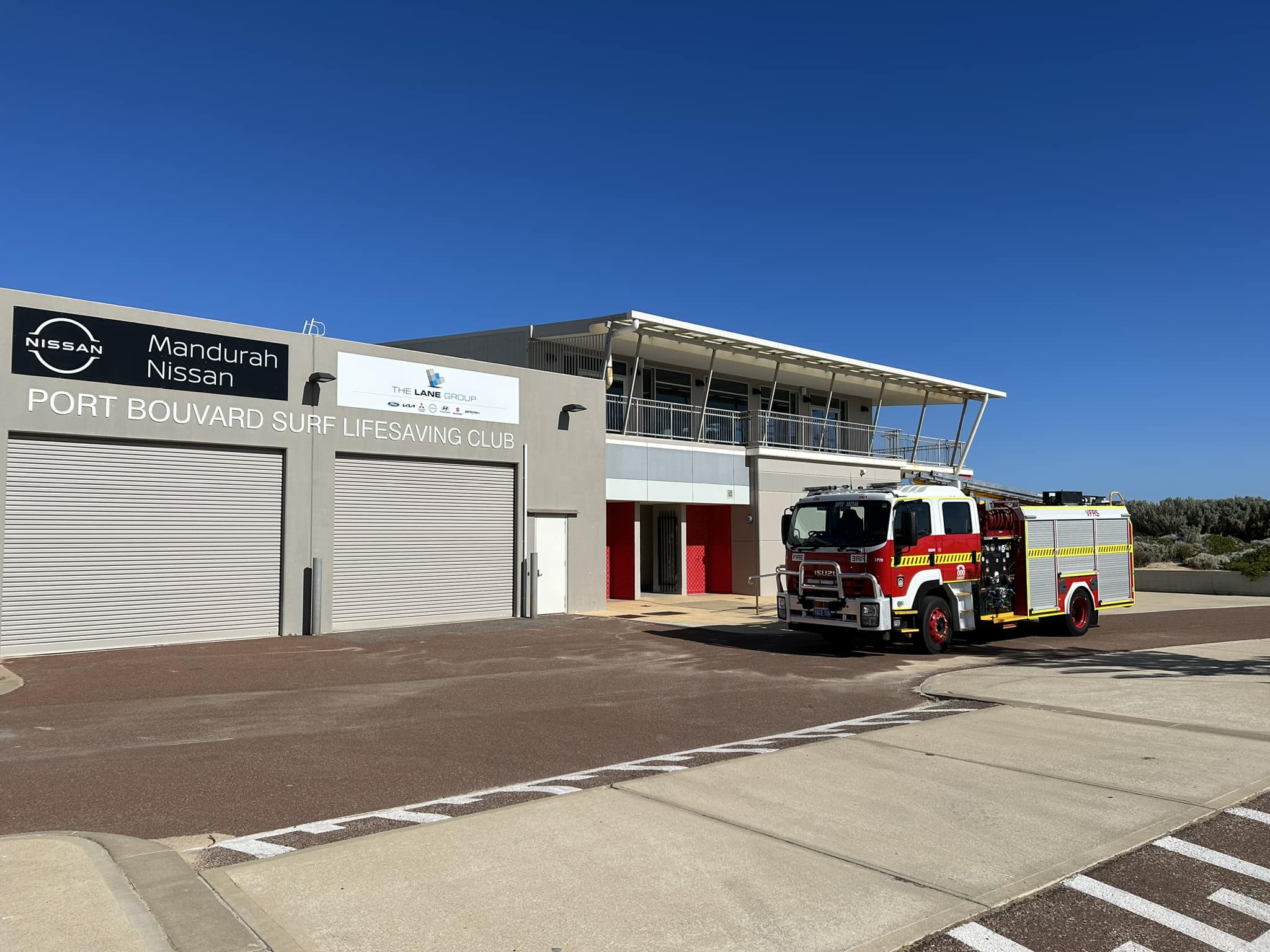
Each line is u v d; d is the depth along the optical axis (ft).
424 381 59.11
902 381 107.04
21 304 43.39
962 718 29.48
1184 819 18.88
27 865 15.48
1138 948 13.32
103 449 46.09
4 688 35.06
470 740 27.25
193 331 48.85
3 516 42.75
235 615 50.44
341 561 55.16
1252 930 13.97
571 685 37.65
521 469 64.85
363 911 13.88
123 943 12.46
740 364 96.27
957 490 49.73
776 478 92.89
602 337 80.07
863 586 45.80
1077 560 56.13
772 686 37.91
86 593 45.32
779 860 16.39
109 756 24.59
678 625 61.62
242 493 50.98
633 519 84.17
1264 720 28.84
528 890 14.83
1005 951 13.15
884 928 13.62
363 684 37.32
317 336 54.08
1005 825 18.47
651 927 13.50
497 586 63.57
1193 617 69.97
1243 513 152.87
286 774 22.99
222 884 14.87
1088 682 36.40
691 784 21.47
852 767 23.12
